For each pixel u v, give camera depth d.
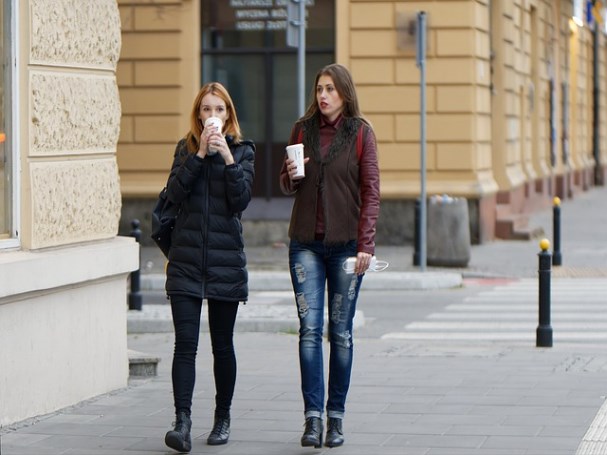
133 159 66.06
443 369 30.14
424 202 54.75
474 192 65.94
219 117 21.00
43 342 23.48
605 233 79.00
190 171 20.58
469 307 46.44
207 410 24.62
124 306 26.69
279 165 66.81
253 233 66.56
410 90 65.56
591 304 46.91
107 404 24.78
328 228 20.66
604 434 21.61
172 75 65.75
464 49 65.50
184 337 20.70
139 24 65.94
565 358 32.34
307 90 66.31
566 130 117.81
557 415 23.44
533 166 100.50
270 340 37.66
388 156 65.81
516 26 86.44
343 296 20.95
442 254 58.59
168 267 20.98
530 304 47.09
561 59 116.94
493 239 71.31
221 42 66.75
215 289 20.77
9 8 23.16
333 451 20.55
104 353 25.84
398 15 65.25
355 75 65.56
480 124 67.69
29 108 23.25
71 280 23.95
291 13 47.56
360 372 29.69
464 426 22.45
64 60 24.30
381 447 20.78
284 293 51.41
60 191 24.14
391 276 52.69
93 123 25.25
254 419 23.45
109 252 25.38
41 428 22.45
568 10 121.38
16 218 23.19
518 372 29.39
